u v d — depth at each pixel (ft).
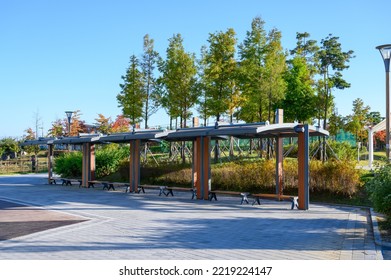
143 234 29.71
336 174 50.52
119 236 28.99
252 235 29.40
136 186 62.44
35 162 127.54
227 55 80.18
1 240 27.71
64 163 90.99
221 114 84.58
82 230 31.30
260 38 77.97
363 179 52.29
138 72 94.17
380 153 125.70
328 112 95.96
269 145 76.13
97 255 23.58
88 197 55.93
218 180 60.95
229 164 64.69
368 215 39.63
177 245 26.14
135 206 46.14
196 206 46.26
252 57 77.51
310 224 34.17
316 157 77.41
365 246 26.00
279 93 76.33
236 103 84.38
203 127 52.13
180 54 84.07
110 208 44.37
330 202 49.39
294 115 94.02
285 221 35.76
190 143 92.17
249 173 58.13
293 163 57.47
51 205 47.03
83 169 73.20
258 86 75.51
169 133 52.34
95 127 175.42
